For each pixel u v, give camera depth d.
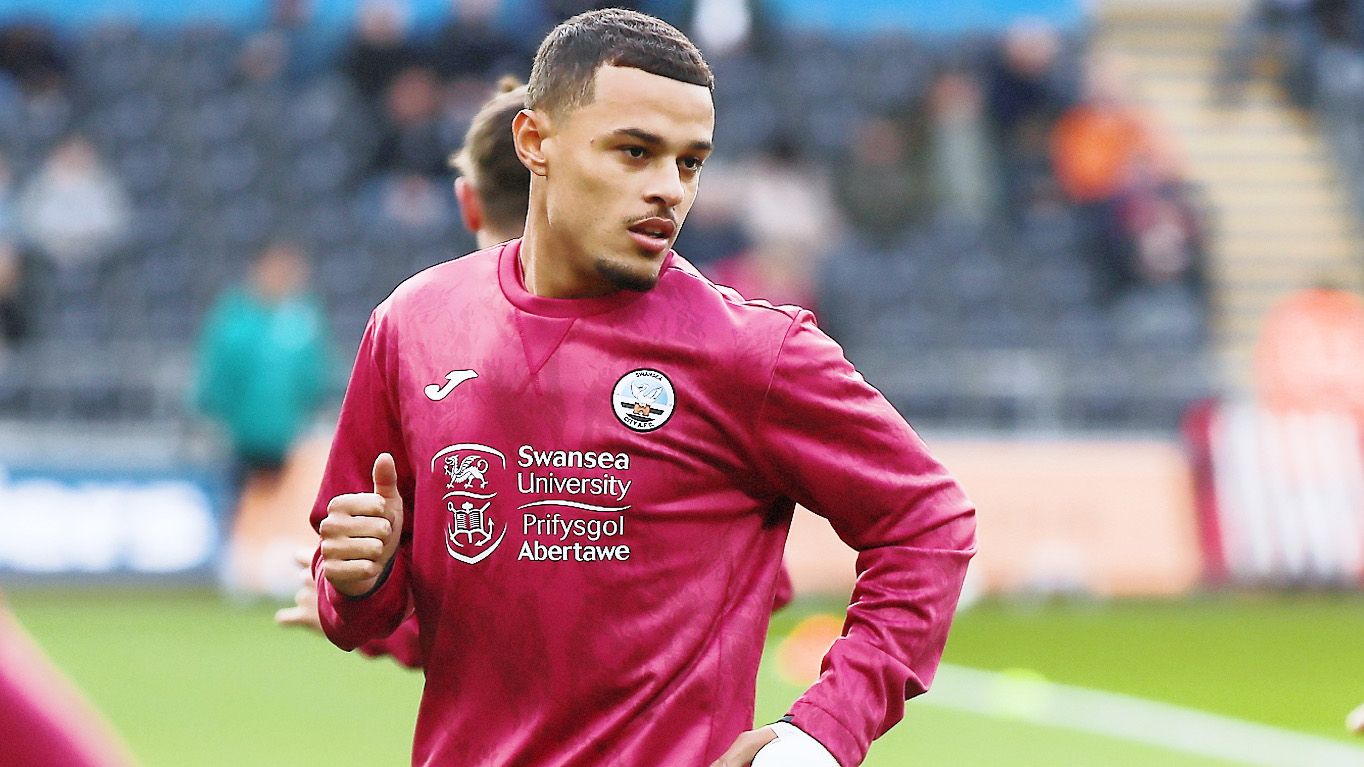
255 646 32.38
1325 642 34.81
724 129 57.41
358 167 55.78
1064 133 57.03
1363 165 64.75
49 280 50.88
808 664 29.95
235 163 56.72
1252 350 60.38
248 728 23.88
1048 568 42.62
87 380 44.53
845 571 42.28
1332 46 66.31
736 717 8.92
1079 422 45.09
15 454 43.06
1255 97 67.81
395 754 22.12
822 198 54.16
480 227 12.05
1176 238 52.88
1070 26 64.88
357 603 9.30
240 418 40.25
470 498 9.02
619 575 8.84
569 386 8.92
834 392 8.84
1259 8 66.50
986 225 54.22
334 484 9.77
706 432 8.89
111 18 62.00
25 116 58.00
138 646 32.16
